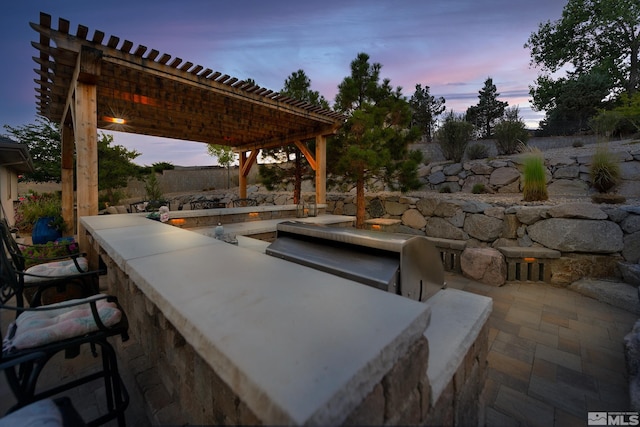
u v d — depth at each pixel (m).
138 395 1.61
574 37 15.50
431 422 0.87
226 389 0.77
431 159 11.44
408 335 0.68
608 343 2.63
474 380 1.33
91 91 3.35
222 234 2.85
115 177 10.66
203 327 0.67
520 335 2.79
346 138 6.19
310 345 0.60
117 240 1.74
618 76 14.41
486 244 5.09
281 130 6.74
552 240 4.29
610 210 3.99
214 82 4.09
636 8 13.18
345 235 1.73
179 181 14.98
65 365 2.11
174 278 1.02
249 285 0.95
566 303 3.52
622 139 8.62
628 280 3.71
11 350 1.19
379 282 1.42
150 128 6.41
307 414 0.42
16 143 5.27
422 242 1.61
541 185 5.42
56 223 4.46
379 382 0.60
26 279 2.18
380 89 6.03
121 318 1.48
